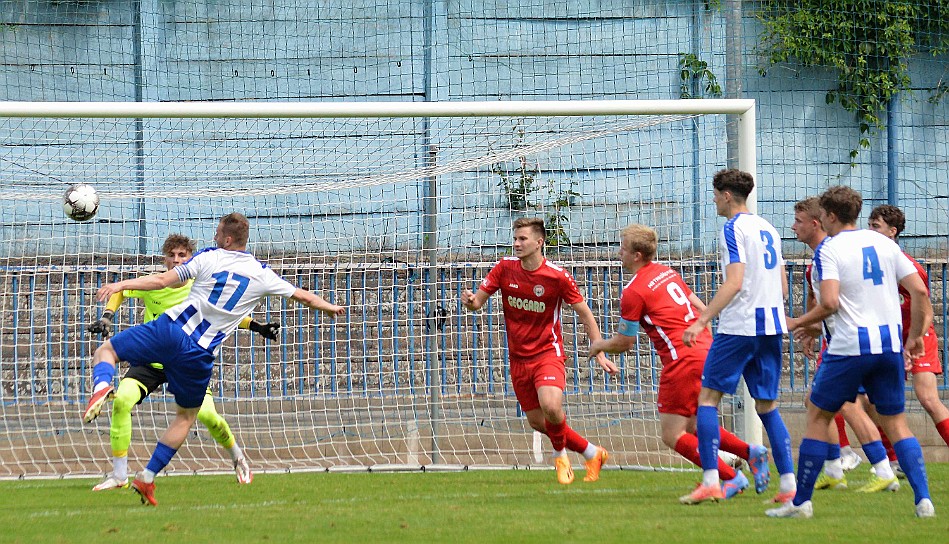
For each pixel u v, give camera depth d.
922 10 41.78
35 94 41.59
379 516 19.20
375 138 38.34
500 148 37.22
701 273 34.56
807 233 24.02
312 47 42.81
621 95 42.84
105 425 34.41
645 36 42.91
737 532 16.52
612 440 33.84
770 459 30.72
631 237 22.33
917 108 42.66
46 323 36.31
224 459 32.41
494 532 16.86
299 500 22.84
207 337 21.42
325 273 37.53
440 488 25.11
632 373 36.53
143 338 21.05
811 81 42.28
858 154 42.47
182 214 38.91
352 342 37.25
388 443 33.19
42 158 38.31
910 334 18.94
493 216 36.88
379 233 38.16
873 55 41.88
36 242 37.31
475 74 42.75
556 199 37.12
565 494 23.39
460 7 42.78
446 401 34.16
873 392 18.36
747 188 20.38
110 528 18.02
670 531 16.69
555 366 25.23
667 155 38.41
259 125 39.22
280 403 33.81
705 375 20.14
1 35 41.44
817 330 24.70
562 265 35.50
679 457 32.53
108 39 42.06
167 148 38.84
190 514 19.95
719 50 42.69
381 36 42.81
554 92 42.78
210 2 42.47
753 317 19.58
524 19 42.88
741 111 28.58
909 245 42.53
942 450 32.03
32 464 31.27
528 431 33.22
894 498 21.72
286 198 38.50
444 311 32.00
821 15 41.88
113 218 38.28
